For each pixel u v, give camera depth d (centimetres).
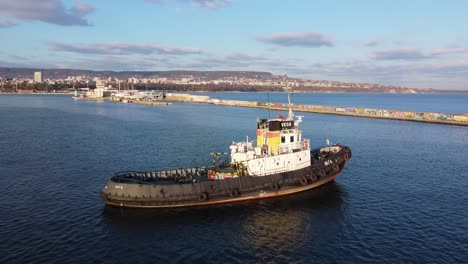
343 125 10819
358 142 7656
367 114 13675
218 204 3581
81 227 3080
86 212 3406
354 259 2597
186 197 3400
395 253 2678
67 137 7969
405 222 3253
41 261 2511
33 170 4975
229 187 3569
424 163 5641
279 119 4053
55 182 4400
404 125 10800
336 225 3188
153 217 3288
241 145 4112
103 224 3141
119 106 18750
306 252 2705
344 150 4612
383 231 3061
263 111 16275
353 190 4188
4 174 4750
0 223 3142
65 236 2909
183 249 2736
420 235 2978
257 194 3694
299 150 4106
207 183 3516
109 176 4703
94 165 5309
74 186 4238
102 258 2577
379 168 5278
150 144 7156
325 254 2673
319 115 14312
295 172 3912
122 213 3369
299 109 16312
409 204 3728
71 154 6084
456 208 3616
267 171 3875
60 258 2562
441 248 2748
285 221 3266
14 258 2542
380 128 10075
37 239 2847
